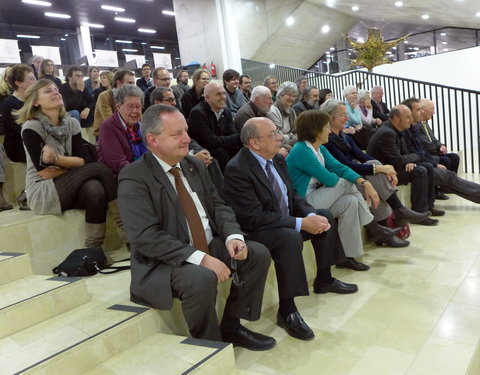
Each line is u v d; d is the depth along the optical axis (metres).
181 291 1.48
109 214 2.54
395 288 2.21
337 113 2.93
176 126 1.59
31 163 2.23
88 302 1.70
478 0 7.54
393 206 2.93
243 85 5.03
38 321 1.54
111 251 2.53
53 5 10.04
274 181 2.13
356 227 2.43
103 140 2.38
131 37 13.61
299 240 1.85
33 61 4.64
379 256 2.73
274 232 1.89
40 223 2.16
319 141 2.52
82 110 4.14
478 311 1.89
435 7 8.70
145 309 1.57
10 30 10.78
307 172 2.50
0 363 1.25
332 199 2.42
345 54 13.84
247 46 10.21
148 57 13.72
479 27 10.24
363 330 1.81
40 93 2.21
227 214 1.80
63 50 11.68
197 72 3.67
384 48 7.95
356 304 2.07
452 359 1.53
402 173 3.38
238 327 1.78
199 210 1.74
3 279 1.74
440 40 11.35
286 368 1.58
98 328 1.43
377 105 5.15
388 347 1.66
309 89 4.40
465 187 3.54
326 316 1.98
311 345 1.73
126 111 2.40
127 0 10.51
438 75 9.03
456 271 2.36
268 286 2.15
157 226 1.56
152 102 3.01
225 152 3.12
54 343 1.35
